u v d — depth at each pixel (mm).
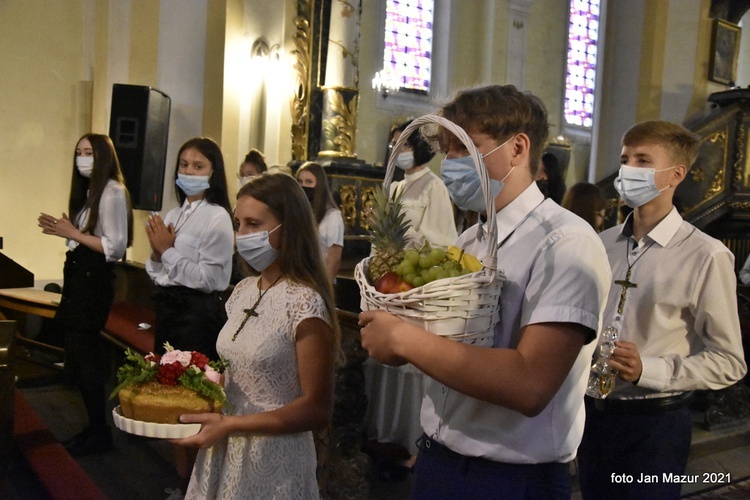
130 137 6543
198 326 3633
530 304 1486
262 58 7520
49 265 8461
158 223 3570
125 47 7422
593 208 3996
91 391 4363
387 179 1645
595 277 1463
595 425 2350
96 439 4410
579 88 13258
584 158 13383
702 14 9031
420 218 4551
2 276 6602
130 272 6652
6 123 8117
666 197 2400
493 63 11820
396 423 4152
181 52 7105
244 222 2209
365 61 10734
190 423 1977
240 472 2055
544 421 1552
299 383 2156
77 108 8523
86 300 4246
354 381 3512
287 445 2104
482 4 11820
